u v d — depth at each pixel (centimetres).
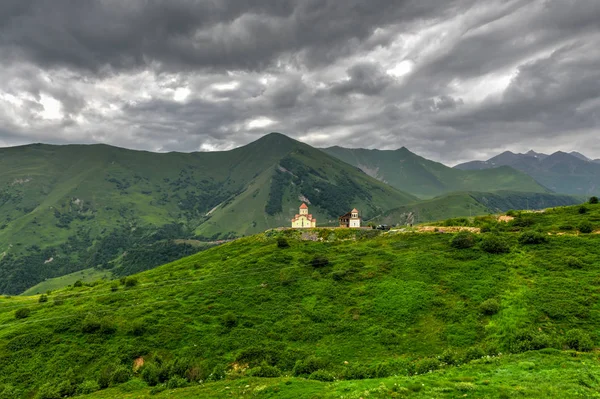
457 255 8238
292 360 5634
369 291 7369
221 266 9831
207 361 5791
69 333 6756
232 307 7406
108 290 9362
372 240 10475
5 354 6169
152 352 6141
